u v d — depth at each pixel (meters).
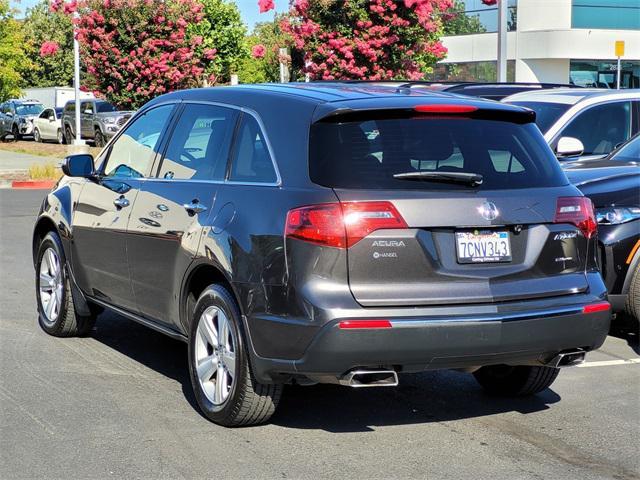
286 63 23.45
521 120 5.55
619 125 10.05
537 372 5.97
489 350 4.95
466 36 36.41
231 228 5.28
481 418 5.75
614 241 7.38
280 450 5.10
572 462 4.98
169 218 5.91
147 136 6.61
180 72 29.03
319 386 6.43
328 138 5.07
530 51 34.53
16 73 36.62
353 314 4.74
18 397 6.00
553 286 5.19
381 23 22.34
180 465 4.86
